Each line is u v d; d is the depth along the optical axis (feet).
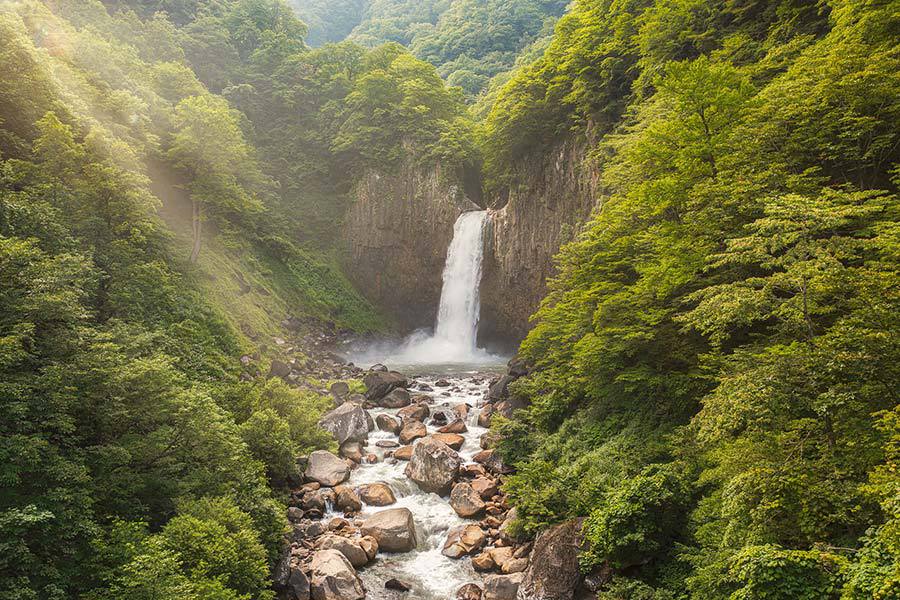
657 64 115.85
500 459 83.35
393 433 102.22
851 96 51.19
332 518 71.31
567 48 163.43
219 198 144.56
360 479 83.41
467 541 65.77
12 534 37.14
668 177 65.26
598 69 147.95
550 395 88.22
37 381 46.44
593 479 61.11
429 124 217.36
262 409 85.05
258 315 147.95
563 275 96.68
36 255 54.90
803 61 59.06
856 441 35.60
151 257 109.40
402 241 215.72
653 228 71.41
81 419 52.03
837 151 54.85
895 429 32.19
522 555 60.90
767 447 39.42
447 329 206.80
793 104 53.72
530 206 175.73
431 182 211.00
